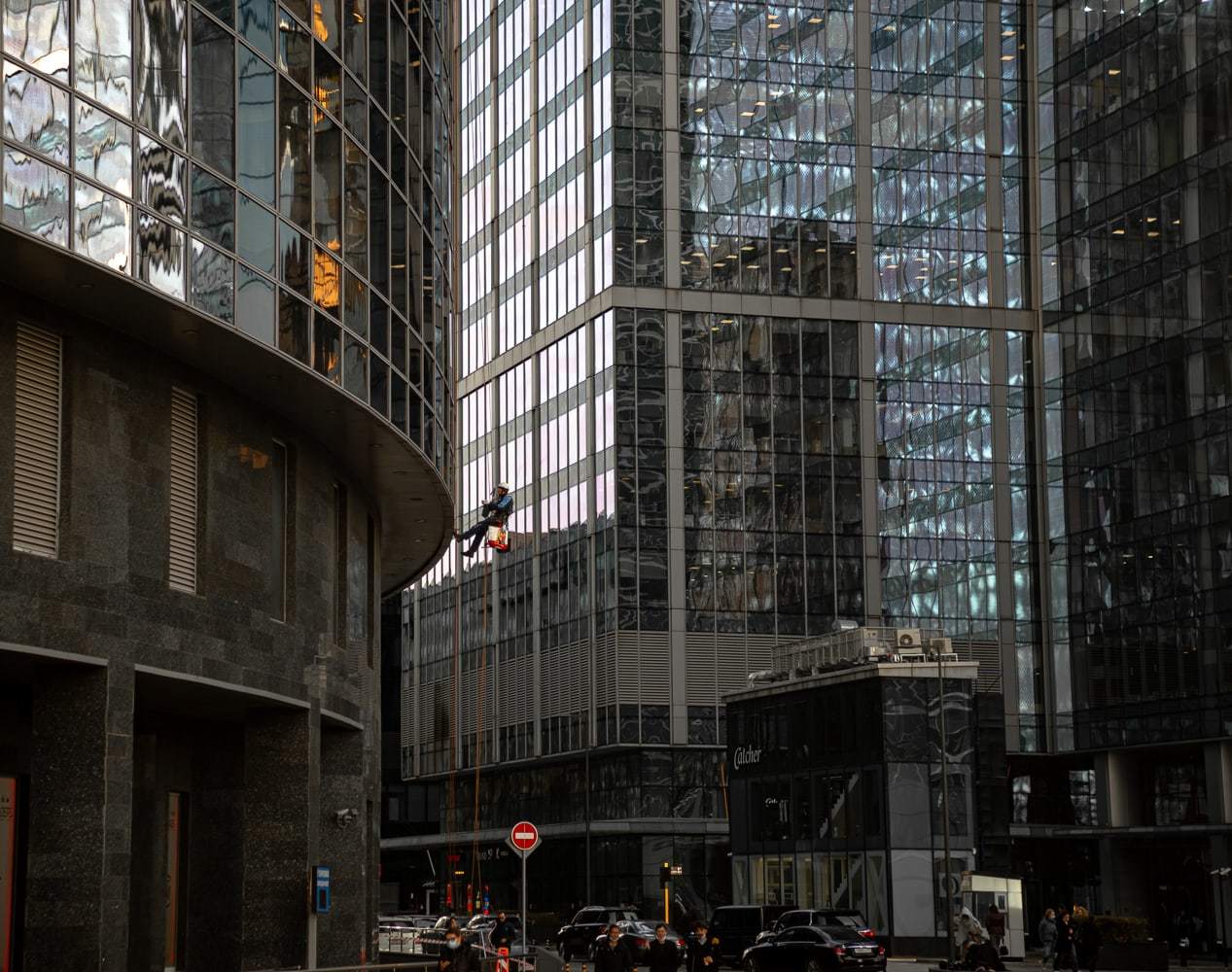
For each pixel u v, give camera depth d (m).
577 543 95.31
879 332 96.12
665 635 90.69
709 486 92.56
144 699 30.28
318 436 33.41
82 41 23.52
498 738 102.69
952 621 94.00
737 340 94.25
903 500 94.81
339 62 31.36
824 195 96.56
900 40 98.62
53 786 24.62
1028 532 95.88
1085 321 86.62
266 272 27.75
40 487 24.31
